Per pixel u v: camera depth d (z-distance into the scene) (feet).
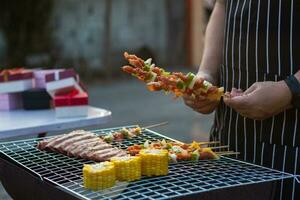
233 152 6.44
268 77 6.30
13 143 7.07
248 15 6.42
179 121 23.56
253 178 5.30
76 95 9.13
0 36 34.42
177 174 5.56
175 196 4.79
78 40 36.52
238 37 6.59
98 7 36.83
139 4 38.22
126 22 37.91
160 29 39.37
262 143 6.35
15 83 10.09
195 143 6.57
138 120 23.81
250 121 6.45
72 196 5.07
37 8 35.22
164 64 39.83
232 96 6.05
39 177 5.65
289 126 6.15
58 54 36.01
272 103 5.90
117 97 30.04
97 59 37.09
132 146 6.54
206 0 8.23
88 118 8.84
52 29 35.78
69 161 6.22
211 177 5.40
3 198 13.08
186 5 39.91
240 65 6.59
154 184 5.27
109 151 6.14
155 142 6.73
